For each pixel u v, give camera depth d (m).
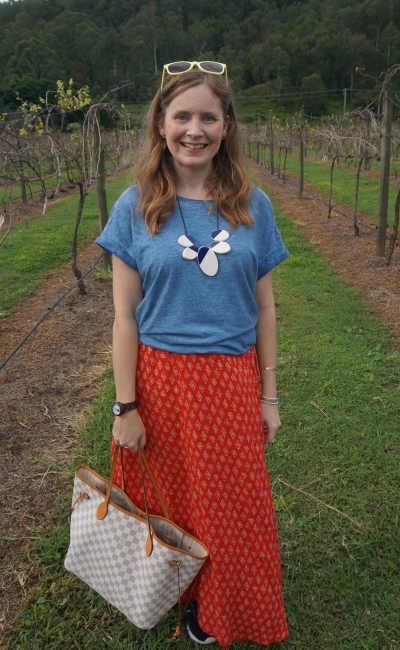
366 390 3.69
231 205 1.51
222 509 1.55
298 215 11.05
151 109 1.53
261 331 1.69
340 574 2.20
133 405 1.55
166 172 1.51
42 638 1.97
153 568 1.54
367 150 8.62
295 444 3.10
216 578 1.61
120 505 1.72
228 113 1.55
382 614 2.04
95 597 2.12
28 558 2.32
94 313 5.54
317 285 6.18
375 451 3.01
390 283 6.12
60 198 14.51
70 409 3.61
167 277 1.45
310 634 1.96
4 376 4.11
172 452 1.61
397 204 6.55
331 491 2.71
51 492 2.76
